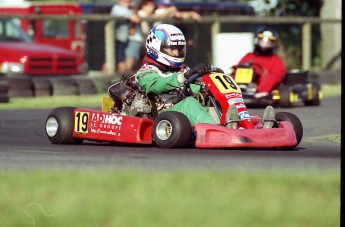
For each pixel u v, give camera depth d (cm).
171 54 3425
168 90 3306
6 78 6022
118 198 2242
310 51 7975
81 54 7219
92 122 3419
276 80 5450
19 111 5056
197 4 8838
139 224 2067
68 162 2877
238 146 3116
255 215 2116
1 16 6669
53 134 3522
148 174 2514
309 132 4153
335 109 5425
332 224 2077
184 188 2330
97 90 6531
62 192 2309
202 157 2978
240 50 7119
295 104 5825
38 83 6147
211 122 3247
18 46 6975
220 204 2184
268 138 3172
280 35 8350
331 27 8312
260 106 5497
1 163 2858
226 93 3228
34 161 2911
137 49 7088
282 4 9012
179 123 3181
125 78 3462
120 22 7031
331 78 7525
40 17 6738
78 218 2131
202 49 7400
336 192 2298
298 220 2100
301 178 2444
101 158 2983
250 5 9144
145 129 3288
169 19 7181
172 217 2097
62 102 5700
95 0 10169
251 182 2400
